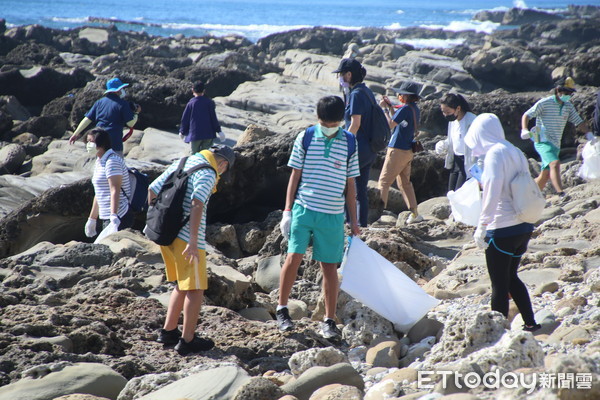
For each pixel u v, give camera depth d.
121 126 35.19
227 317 19.14
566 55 127.94
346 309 19.23
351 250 18.59
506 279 16.69
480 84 115.75
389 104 31.23
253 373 15.92
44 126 67.50
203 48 153.12
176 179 16.27
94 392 13.96
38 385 13.76
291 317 20.88
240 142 49.62
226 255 31.09
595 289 18.67
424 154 41.38
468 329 14.87
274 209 38.12
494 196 16.12
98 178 26.81
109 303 19.14
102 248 23.67
